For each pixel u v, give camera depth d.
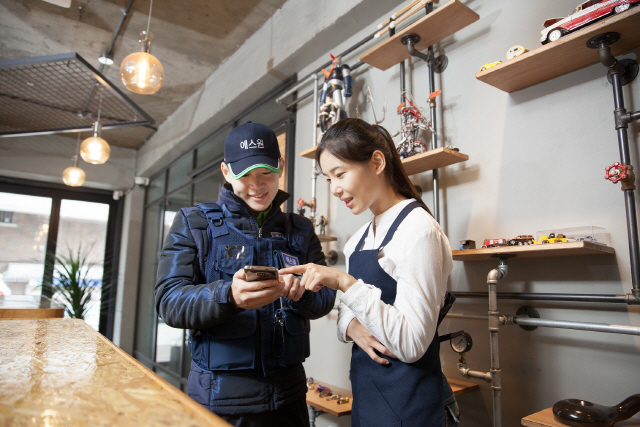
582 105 1.36
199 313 0.93
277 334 1.07
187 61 3.57
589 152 1.33
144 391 0.39
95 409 0.34
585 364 1.27
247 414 1.01
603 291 1.25
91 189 5.73
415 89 1.97
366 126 0.98
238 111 3.57
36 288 5.22
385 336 0.79
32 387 0.40
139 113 3.13
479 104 1.67
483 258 1.48
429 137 1.86
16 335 0.79
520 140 1.52
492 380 1.28
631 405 1.01
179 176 4.76
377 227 0.99
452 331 1.66
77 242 5.60
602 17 1.16
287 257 1.15
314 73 2.52
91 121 3.72
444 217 1.75
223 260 1.08
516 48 1.39
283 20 2.80
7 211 5.19
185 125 4.22
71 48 3.39
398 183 1.02
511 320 1.33
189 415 0.33
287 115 2.92
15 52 3.42
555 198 1.39
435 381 0.86
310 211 2.52
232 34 3.17
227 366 1.01
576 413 0.98
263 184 1.12
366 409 0.91
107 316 5.63
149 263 5.30
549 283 1.38
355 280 0.86
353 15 2.23
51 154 5.18
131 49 3.40
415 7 1.81
